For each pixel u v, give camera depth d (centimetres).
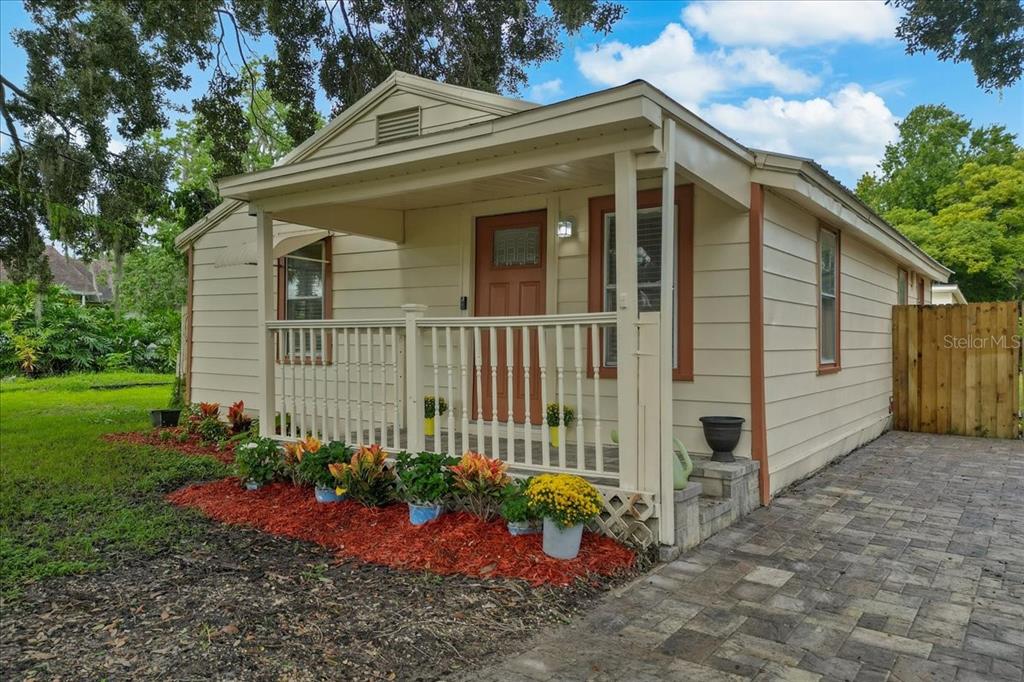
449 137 441
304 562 386
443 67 1202
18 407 1207
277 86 1109
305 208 604
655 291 559
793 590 347
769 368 533
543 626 300
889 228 819
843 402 759
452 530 411
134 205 1067
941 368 963
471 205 652
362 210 659
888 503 535
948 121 2405
